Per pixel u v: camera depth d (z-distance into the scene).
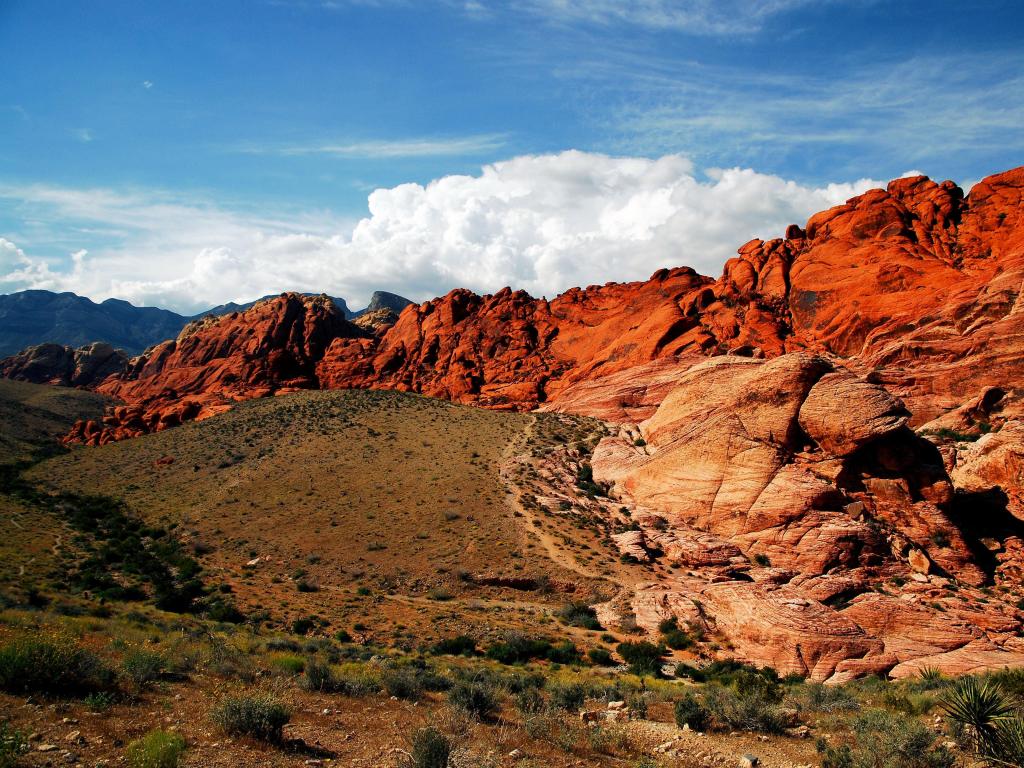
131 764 10.97
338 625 39.34
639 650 36.78
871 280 94.75
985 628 39.88
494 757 13.48
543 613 44.38
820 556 47.09
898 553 47.19
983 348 70.88
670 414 68.31
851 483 52.16
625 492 63.59
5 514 61.28
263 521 63.41
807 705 21.47
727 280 116.31
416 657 32.09
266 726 13.41
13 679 13.89
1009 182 98.00
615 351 109.69
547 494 65.50
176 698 15.38
